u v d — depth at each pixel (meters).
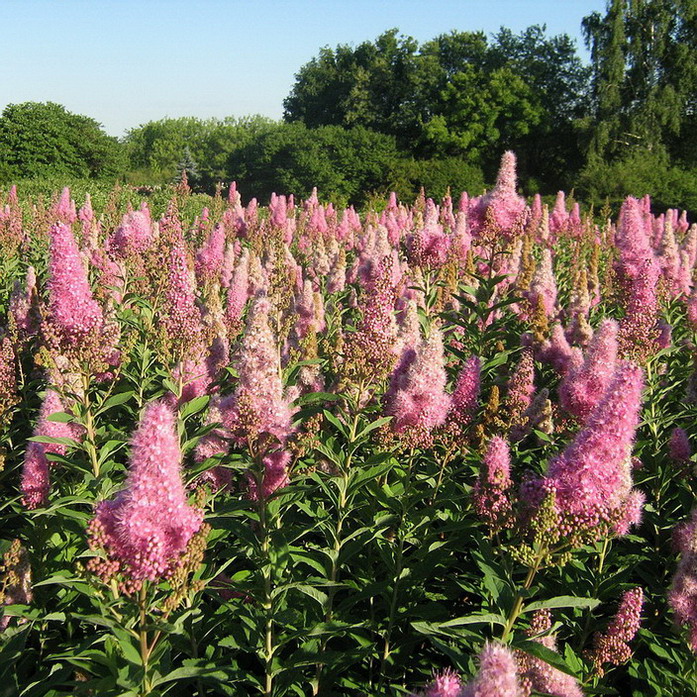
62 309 5.26
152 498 3.44
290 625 4.77
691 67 71.75
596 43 75.12
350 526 5.82
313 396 5.04
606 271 12.01
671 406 8.11
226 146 124.12
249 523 5.66
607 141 72.75
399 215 20.27
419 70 98.06
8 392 6.45
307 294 8.44
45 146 73.25
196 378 6.35
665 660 5.25
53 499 5.39
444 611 5.16
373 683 5.14
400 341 5.85
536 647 3.49
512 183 9.44
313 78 112.12
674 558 5.91
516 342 9.34
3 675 4.34
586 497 3.81
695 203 45.69
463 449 5.69
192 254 12.22
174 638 4.68
